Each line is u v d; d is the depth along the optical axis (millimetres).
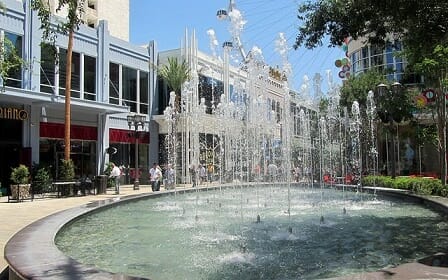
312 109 36719
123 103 33062
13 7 24250
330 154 36375
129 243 9820
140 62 35062
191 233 11078
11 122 24203
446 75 20484
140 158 34750
